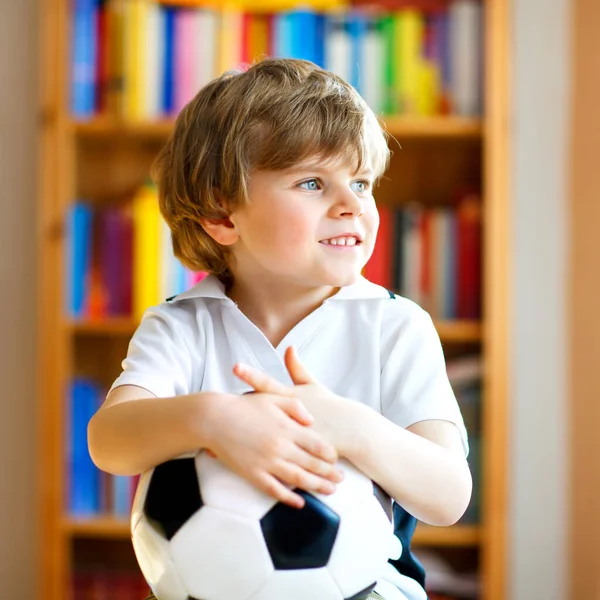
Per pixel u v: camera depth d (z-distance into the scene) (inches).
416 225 98.5
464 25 97.7
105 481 98.9
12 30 109.9
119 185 109.6
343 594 38.0
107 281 99.2
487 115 95.3
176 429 39.3
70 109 98.7
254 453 38.0
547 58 108.3
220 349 48.6
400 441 40.6
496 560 95.0
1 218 110.1
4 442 110.3
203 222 49.3
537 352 107.8
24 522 110.3
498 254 95.3
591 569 106.4
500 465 95.3
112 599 103.0
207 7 99.6
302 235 44.7
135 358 47.3
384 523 39.5
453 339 99.3
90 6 98.8
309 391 40.6
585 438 107.2
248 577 37.2
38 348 110.5
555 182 108.0
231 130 46.4
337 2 98.9
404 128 96.7
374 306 49.2
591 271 107.6
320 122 45.2
